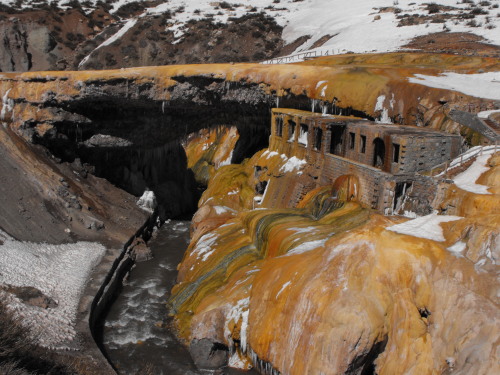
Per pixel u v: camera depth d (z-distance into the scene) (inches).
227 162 2417.6
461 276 821.9
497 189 1013.8
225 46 3563.0
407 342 813.9
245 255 1266.0
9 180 1505.9
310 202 1429.6
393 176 1186.0
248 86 1836.9
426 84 1508.4
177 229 1920.5
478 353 737.0
